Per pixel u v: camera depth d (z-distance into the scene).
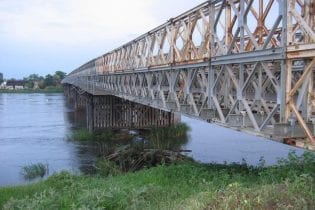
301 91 7.27
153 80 18.22
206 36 11.16
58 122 42.25
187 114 12.80
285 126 7.56
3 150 26.28
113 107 30.56
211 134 30.48
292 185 7.90
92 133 29.98
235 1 10.34
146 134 29.47
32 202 10.08
